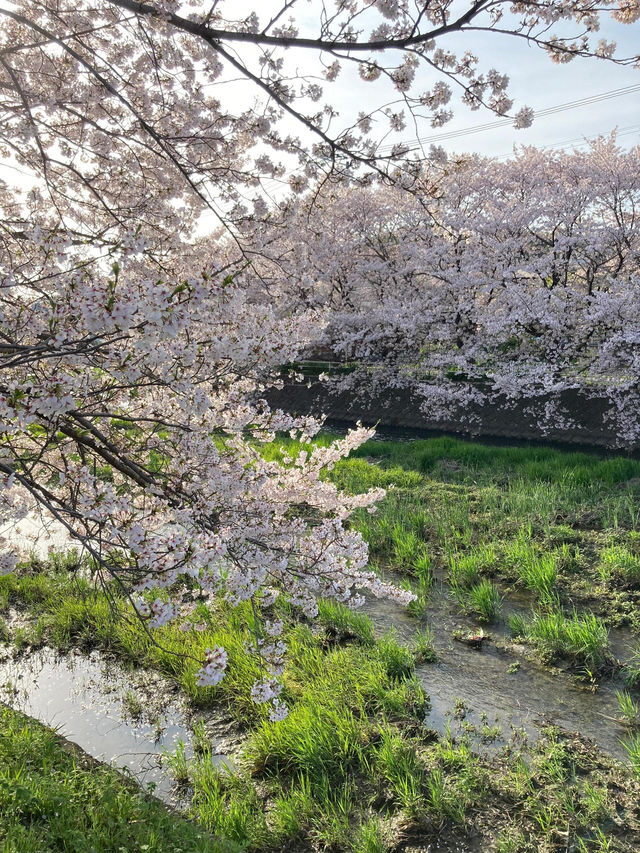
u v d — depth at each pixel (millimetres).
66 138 5371
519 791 4863
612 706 6027
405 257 21875
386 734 5461
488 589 8172
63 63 6039
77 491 3656
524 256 21000
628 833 4453
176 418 4371
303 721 5602
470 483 13297
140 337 2959
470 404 19750
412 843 4527
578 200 19109
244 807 4836
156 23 4812
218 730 6008
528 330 19594
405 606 8289
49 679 6988
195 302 2898
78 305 2938
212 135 6164
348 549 4770
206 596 8484
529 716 5906
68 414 3670
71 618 8039
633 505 10891
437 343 22094
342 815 4824
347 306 23172
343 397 23562
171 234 6297
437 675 6664
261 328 4188
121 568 3350
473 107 5047
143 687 6770
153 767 5555
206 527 4242
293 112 4195
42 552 10133
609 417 16531
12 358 3506
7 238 4895
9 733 5391
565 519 10656
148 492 4387
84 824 4305
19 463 3969
